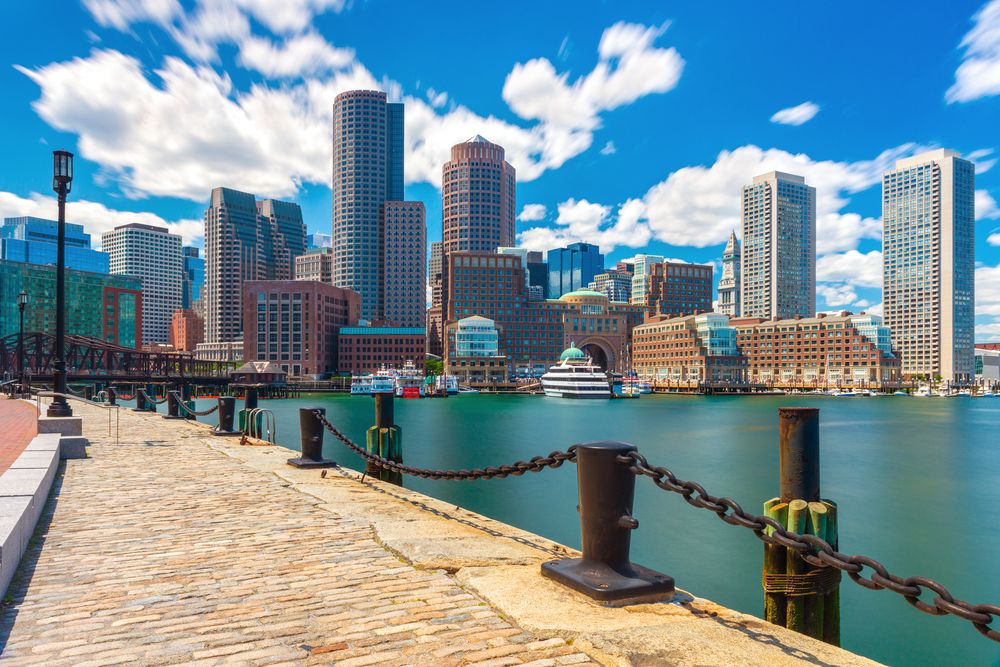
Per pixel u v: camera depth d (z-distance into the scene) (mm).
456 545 7699
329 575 6680
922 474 55625
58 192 28266
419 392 192250
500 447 73938
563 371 190000
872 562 4582
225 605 5766
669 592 5805
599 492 5969
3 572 5961
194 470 14430
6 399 49438
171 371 192125
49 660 4586
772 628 5027
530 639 4871
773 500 7480
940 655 19797
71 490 11828
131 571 6844
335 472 14156
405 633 5043
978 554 31047
